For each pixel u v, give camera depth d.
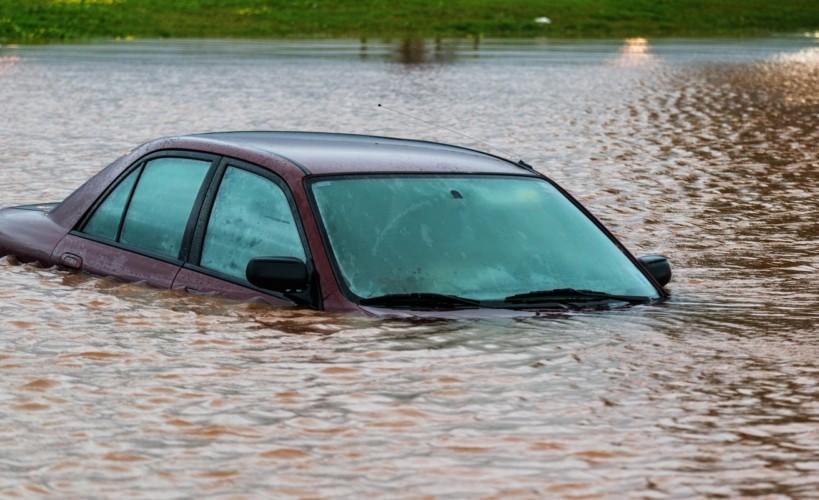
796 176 25.89
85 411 8.55
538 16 108.12
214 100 43.12
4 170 24.34
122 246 12.36
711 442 7.83
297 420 8.28
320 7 106.31
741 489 7.08
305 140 12.37
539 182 12.10
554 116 40.09
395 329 10.14
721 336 10.34
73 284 12.17
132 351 9.97
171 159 12.41
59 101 41.59
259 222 11.27
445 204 11.28
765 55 77.00
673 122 38.69
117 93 45.06
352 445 7.82
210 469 7.45
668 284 13.25
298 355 9.66
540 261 11.14
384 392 8.80
